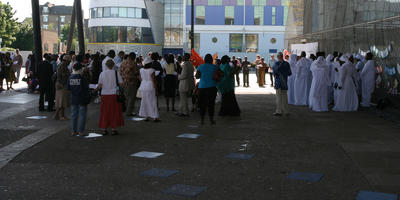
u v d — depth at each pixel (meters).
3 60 22.02
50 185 5.92
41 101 14.23
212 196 5.43
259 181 6.11
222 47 65.00
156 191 5.65
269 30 64.31
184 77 13.06
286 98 13.48
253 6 64.25
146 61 11.99
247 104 16.91
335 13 20.56
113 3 65.88
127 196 5.44
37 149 8.34
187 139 9.43
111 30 66.12
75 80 9.74
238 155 7.82
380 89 15.92
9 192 5.58
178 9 69.38
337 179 6.21
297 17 27.73
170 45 70.12
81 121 9.84
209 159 7.52
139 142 9.09
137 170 6.76
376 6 16.30
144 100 12.02
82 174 6.51
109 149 8.37
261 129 10.82
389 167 6.88
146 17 67.12
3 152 8.01
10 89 22.84
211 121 11.67
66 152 8.09
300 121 12.26
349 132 10.33
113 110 9.95
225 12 64.56
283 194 5.50
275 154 7.92
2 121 11.96
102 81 9.90
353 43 18.31
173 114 13.83
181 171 6.70
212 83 11.59
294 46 27.17
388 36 15.10
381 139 9.37
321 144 8.84
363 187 5.80
